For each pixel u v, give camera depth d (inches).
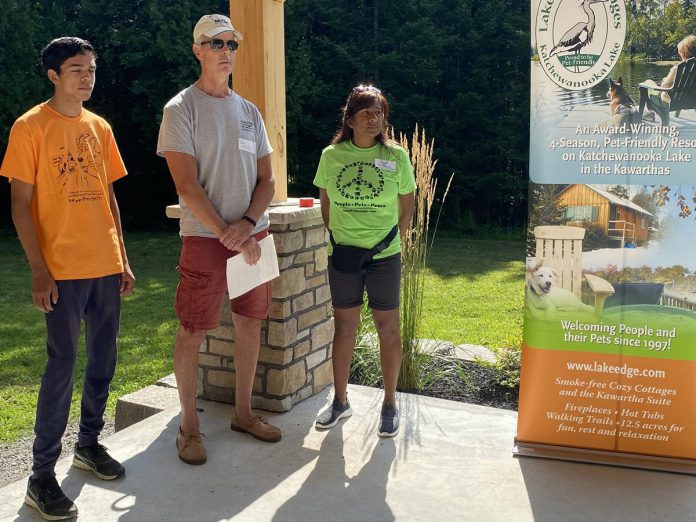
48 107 101.8
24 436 156.6
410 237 160.2
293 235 138.6
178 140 110.9
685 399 115.3
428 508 105.0
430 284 332.2
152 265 392.8
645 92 109.4
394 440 128.9
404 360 161.5
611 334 116.6
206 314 117.9
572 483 112.3
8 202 524.4
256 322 126.6
